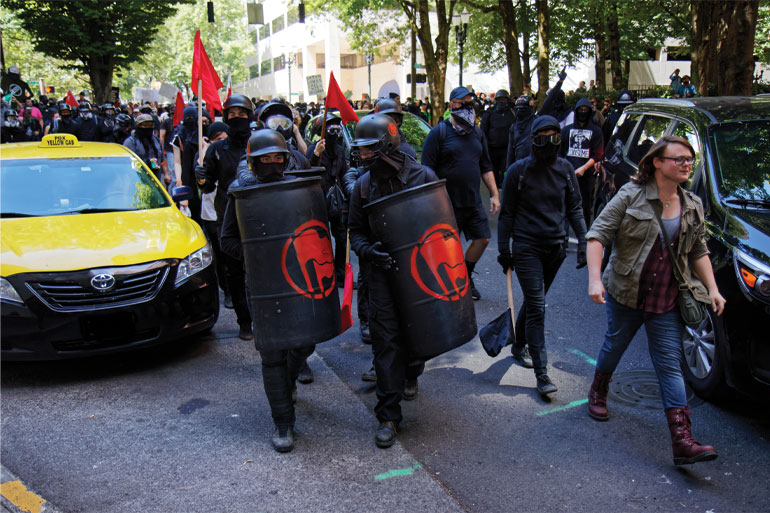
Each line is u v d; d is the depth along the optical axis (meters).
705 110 5.62
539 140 4.44
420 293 3.77
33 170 6.16
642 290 3.74
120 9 29.23
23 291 4.75
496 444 3.98
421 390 4.79
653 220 3.67
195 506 3.36
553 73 36.38
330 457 3.83
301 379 4.91
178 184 8.28
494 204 6.19
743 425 4.18
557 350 5.51
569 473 3.65
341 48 61.06
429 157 5.86
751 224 4.27
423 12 21.67
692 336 4.62
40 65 55.62
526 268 4.59
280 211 3.63
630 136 7.12
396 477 3.62
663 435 4.06
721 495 3.43
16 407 4.52
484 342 4.82
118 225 5.50
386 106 5.69
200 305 5.35
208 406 4.53
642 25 31.33
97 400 4.64
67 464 3.76
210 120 8.18
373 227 3.83
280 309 3.67
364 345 5.72
